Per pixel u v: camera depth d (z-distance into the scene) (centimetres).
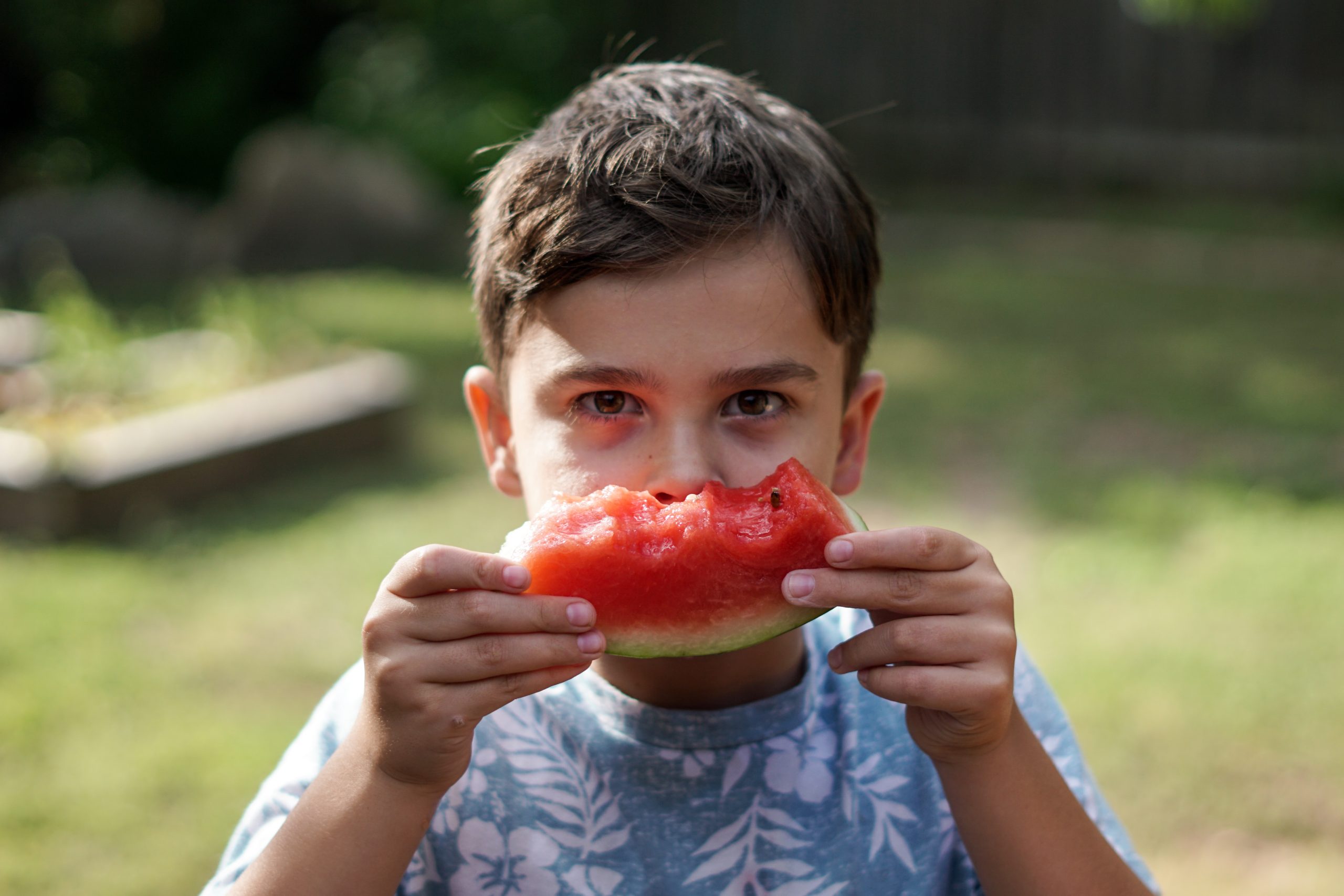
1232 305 1141
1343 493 677
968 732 167
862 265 197
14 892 362
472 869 183
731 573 170
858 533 165
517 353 186
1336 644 505
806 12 1811
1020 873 172
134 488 634
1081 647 507
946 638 162
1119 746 439
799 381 178
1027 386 898
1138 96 1734
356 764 164
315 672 491
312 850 162
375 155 1376
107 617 531
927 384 905
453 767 162
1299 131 1672
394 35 1650
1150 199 1689
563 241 172
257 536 622
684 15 1791
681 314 170
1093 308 1138
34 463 614
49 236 1291
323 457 730
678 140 186
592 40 1666
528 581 154
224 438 680
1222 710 460
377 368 798
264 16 1620
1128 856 200
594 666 194
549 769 188
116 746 436
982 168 1812
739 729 189
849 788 189
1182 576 572
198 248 1319
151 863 378
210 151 1616
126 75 1627
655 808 186
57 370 706
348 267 1309
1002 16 1767
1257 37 1666
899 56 1814
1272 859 388
